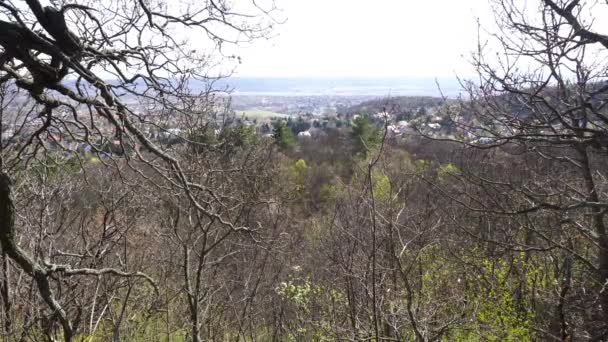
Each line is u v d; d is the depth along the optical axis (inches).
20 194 231.9
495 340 278.1
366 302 282.2
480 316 291.9
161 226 321.7
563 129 205.8
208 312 324.5
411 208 322.3
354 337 259.3
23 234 217.9
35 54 165.3
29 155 205.9
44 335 212.2
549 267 319.0
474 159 297.0
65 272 183.8
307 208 736.3
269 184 339.6
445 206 321.7
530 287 310.7
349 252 277.0
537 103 200.2
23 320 214.4
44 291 161.5
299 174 1069.1
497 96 209.3
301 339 328.5
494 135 200.5
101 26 169.2
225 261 334.3
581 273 279.3
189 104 193.3
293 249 407.2
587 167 224.7
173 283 332.5
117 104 174.1
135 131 173.6
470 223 345.7
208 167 251.9
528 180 266.8
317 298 336.2
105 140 193.0
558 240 283.6
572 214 260.8
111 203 256.2
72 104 189.8
